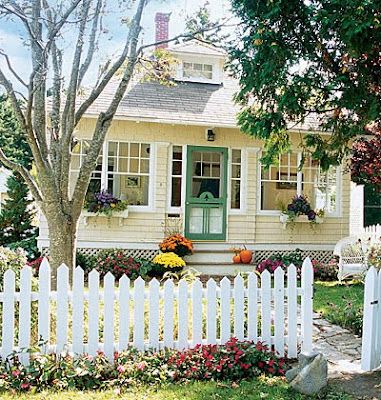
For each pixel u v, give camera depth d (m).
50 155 6.86
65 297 4.62
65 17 6.18
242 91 6.11
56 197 6.61
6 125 22.84
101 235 11.44
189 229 11.95
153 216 11.69
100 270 10.48
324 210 12.73
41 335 4.55
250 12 5.79
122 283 4.75
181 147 11.93
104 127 6.93
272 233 12.37
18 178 13.80
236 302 5.02
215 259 11.73
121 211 11.30
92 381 4.27
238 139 12.16
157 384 4.27
